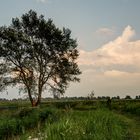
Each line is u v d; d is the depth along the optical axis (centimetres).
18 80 5519
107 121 1688
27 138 1326
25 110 2675
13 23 5656
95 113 1933
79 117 1773
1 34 5488
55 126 1235
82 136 1216
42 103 5675
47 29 5569
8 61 5538
